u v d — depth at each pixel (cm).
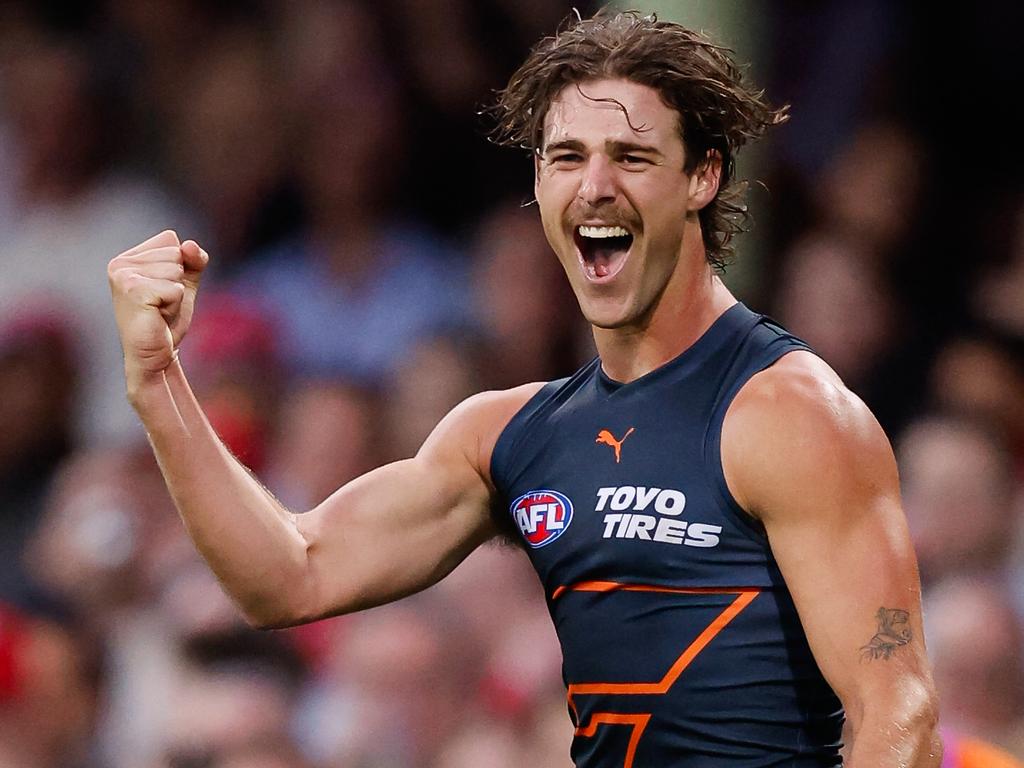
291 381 2770
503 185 2952
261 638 2011
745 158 2719
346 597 1230
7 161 3103
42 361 2648
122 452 2541
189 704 1936
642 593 1104
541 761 2039
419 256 2853
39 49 3189
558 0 2984
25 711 2142
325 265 2848
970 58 2892
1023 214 2741
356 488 1255
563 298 2734
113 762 2219
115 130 3136
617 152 1114
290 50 3061
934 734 1037
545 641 2134
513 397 1230
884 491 1076
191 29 3183
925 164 2809
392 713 2061
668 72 1119
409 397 2564
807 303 2614
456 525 1245
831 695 1113
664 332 1148
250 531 1183
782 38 2895
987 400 2481
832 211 2755
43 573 2445
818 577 1058
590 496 1131
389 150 2905
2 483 2606
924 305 2681
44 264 3002
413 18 2995
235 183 3019
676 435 1117
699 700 1092
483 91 2991
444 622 2169
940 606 2006
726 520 1092
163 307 1159
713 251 1182
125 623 2345
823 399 1084
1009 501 2275
